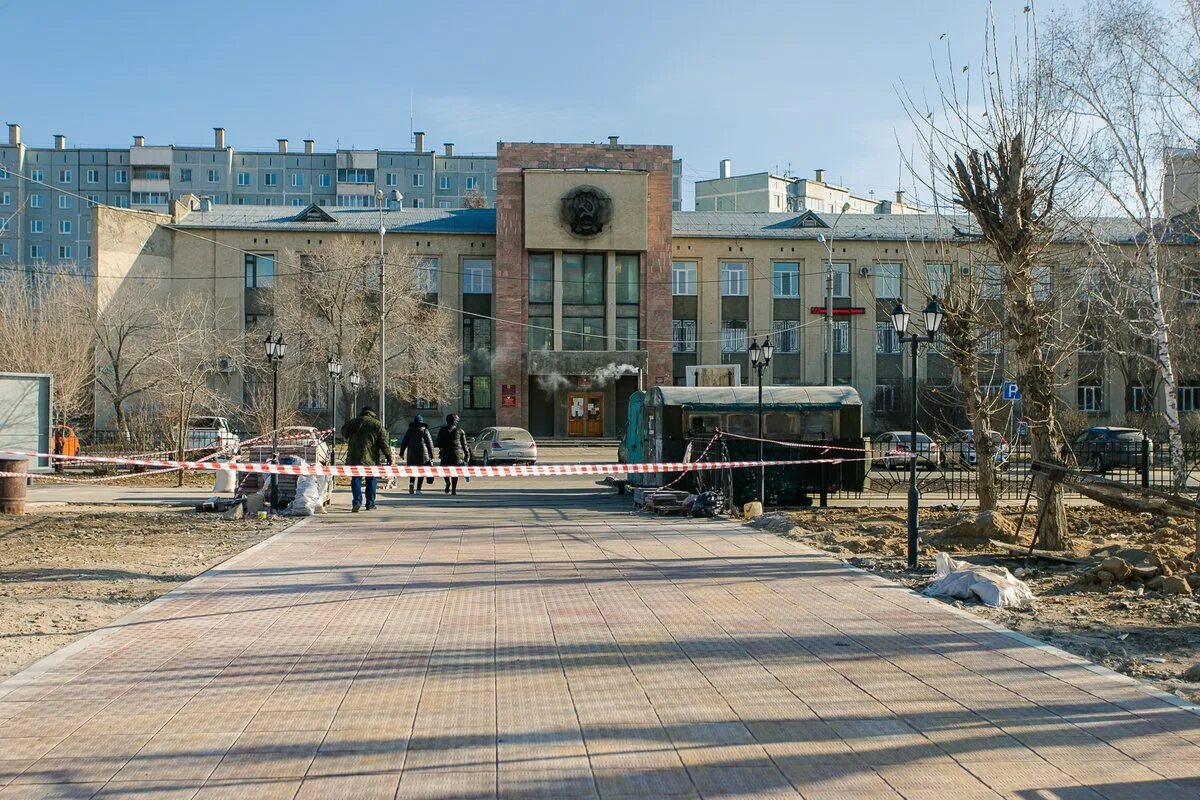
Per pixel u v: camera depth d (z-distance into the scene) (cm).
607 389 5241
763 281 5338
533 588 1015
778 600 952
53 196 10244
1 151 10106
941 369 5288
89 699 623
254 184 10469
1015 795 473
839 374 5303
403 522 1652
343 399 4719
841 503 2055
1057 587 1053
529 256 5141
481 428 5222
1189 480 2486
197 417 3256
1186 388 4631
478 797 468
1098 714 595
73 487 2398
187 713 595
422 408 5138
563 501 2142
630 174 5091
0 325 3541
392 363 4591
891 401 5303
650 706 609
